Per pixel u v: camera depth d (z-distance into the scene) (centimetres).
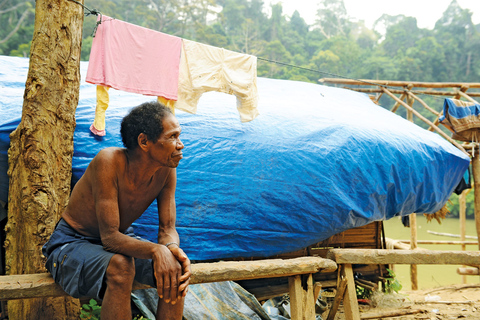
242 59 437
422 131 620
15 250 342
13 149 348
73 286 235
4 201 374
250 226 431
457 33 9044
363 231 564
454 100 617
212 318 388
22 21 5103
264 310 420
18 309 338
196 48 416
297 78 6756
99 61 369
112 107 445
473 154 658
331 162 464
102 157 240
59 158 349
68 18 350
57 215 348
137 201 258
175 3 7094
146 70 391
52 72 345
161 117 238
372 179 482
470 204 3950
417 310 495
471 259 383
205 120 461
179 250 238
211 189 422
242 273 298
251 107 444
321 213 452
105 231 237
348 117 552
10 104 405
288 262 320
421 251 375
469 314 487
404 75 7881
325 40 8856
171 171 265
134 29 384
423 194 533
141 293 398
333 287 533
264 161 446
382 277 579
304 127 491
